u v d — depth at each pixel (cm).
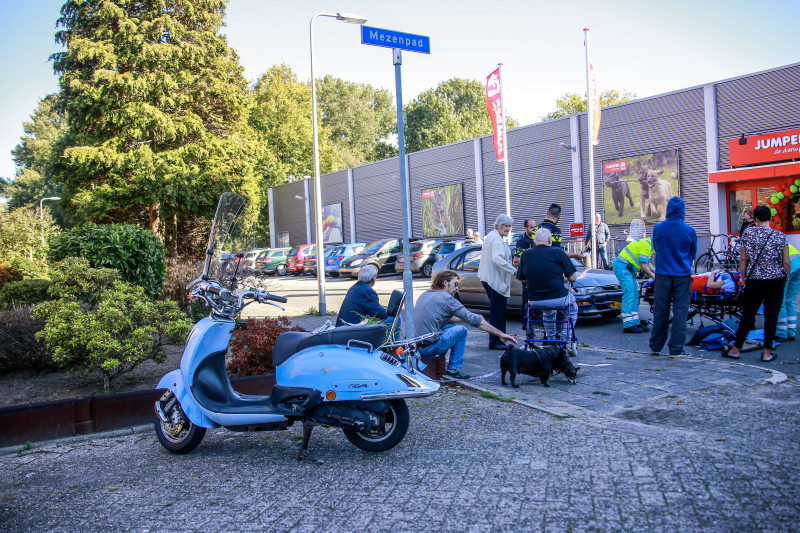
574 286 994
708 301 816
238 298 477
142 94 2659
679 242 693
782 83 1880
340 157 6016
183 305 1245
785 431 426
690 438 420
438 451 438
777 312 654
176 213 2850
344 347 435
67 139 2855
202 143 2820
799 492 324
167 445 471
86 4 2752
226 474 419
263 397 471
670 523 302
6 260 1820
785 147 1842
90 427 527
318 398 421
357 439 438
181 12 2858
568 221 2638
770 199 1919
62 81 2753
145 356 638
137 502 376
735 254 1291
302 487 386
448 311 651
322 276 1338
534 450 423
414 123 6956
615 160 2391
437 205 3381
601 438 437
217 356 470
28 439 506
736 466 365
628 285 917
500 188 2989
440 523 321
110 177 2725
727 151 2034
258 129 5162
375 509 344
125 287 664
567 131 2600
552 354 604
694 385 569
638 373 634
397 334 562
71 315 634
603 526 304
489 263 816
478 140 3075
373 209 3906
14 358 725
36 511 368
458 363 669
